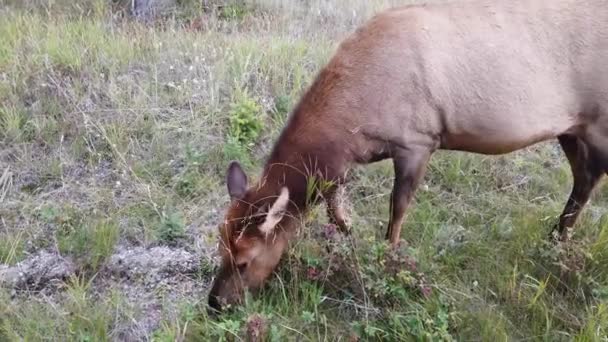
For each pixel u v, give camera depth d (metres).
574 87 4.06
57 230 4.51
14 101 5.57
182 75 5.99
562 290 4.04
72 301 3.84
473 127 4.04
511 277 4.04
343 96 3.93
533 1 4.06
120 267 4.17
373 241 4.02
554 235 4.32
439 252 4.33
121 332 3.73
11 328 3.69
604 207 4.89
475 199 4.96
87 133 5.34
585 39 3.99
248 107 5.43
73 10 7.79
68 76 5.87
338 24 7.58
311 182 3.85
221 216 4.71
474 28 3.97
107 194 4.85
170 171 5.12
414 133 3.99
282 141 3.96
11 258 4.24
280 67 6.07
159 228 4.50
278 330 3.62
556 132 4.15
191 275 4.17
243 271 3.79
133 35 6.77
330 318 3.83
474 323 3.75
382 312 3.80
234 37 6.86
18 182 5.01
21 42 6.38
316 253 4.07
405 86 3.90
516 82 3.97
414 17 3.98
